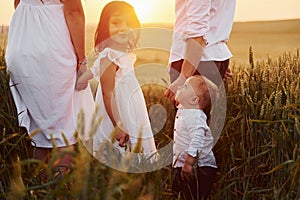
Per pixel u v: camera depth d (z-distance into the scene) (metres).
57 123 3.53
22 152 3.30
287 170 3.00
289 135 3.03
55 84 3.48
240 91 3.83
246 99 3.44
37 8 3.46
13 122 3.38
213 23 3.61
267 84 3.72
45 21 3.44
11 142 3.31
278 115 3.24
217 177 3.63
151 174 2.74
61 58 3.48
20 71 3.47
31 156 3.45
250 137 3.38
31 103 3.51
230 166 3.47
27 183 2.96
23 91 3.51
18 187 2.48
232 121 3.53
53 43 3.45
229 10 3.68
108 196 2.24
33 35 3.45
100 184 2.33
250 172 3.33
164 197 3.19
